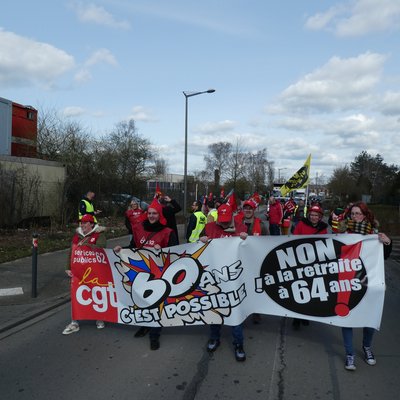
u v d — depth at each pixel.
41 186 17.19
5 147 18.67
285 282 4.98
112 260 5.32
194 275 5.06
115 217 22.28
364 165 97.81
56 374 4.29
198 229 8.84
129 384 4.05
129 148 31.45
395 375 4.27
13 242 12.64
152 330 5.11
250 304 5.04
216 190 58.38
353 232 5.00
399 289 8.40
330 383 4.07
